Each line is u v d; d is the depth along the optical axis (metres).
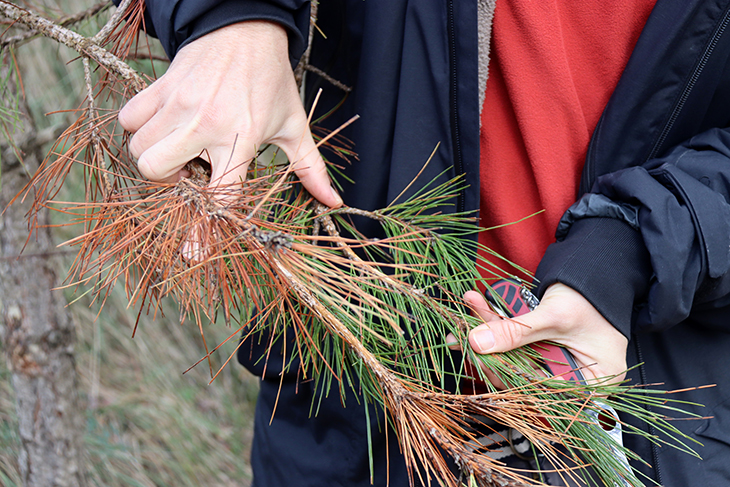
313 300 0.70
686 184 0.77
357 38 0.84
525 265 0.88
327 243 0.83
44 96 1.52
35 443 1.06
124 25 0.80
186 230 0.69
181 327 1.82
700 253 0.76
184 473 1.55
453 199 0.83
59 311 1.04
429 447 0.69
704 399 0.83
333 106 0.88
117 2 0.79
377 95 0.83
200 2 0.72
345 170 0.87
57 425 1.07
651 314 0.77
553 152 0.84
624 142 0.82
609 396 0.74
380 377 0.71
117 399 1.65
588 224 0.79
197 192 0.70
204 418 1.70
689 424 0.82
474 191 0.82
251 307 0.76
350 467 0.89
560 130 0.84
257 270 0.74
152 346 1.76
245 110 0.72
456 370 0.82
